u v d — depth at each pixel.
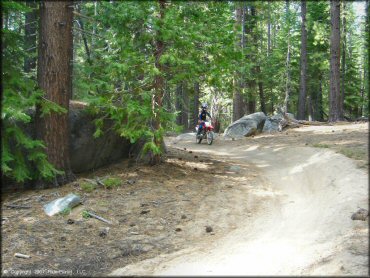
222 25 11.18
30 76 11.52
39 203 9.11
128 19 10.04
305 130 19.73
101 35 11.64
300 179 10.75
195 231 7.65
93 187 10.11
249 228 7.60
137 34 10.97
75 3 11.17
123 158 13.27
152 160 12.18
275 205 8.89
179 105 32.91
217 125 30.38
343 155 11.48
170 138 23.86
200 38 10.27
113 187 10.17
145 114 10.20
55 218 8.28
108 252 6.92
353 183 8.87
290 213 8.19
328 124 20.84
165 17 10.05
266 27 32.09
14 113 8.44
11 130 9.20
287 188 10.21
